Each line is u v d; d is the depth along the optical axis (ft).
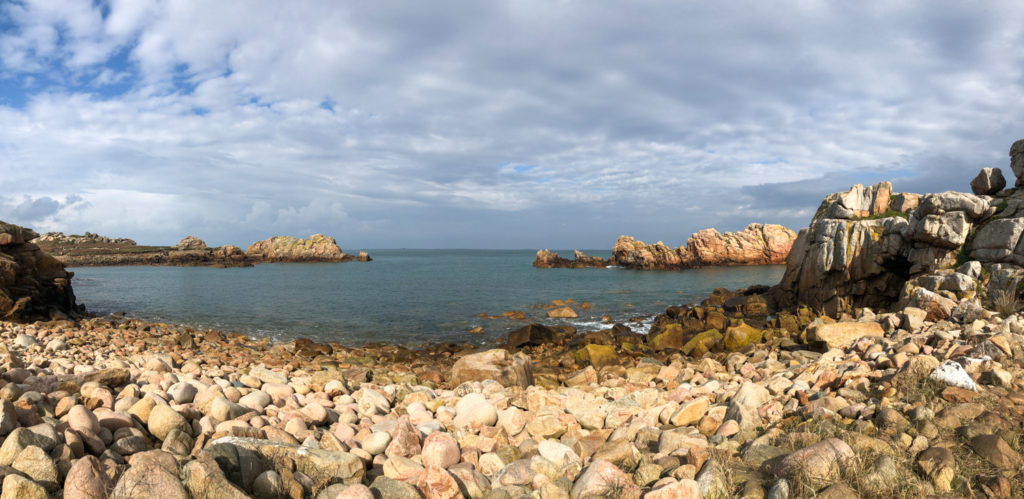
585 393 33.60
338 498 15.20
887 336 44.78
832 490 15.53
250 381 34.37
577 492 17.21
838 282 81.61
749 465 18.71
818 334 47.60
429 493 16.89
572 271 278.87
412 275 252.01
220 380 32.45
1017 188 65.16
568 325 102.32
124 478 14.33
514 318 110.63
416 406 29.91
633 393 32.94
